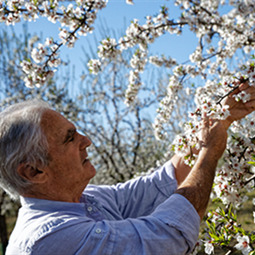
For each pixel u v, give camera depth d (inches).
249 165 69.1
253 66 63.2
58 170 52.5
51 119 53.1
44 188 52.9
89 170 56.2
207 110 62.4
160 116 117.3
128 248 47.6
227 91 64.3
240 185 68.2
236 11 122.6
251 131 70.5
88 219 51.6
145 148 301.4
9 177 52.3
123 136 315.0
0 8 99.1
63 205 52.9
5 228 258.4
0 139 51.5
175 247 48.6
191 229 49.4
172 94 122.2
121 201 66.4
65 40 106.6
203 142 58.4
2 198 265.4
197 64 130.0
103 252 47.3
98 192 64.7
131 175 273.4
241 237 60.7
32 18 101.2
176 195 51.8
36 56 107.0
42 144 50.9
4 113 54.4
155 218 49.8
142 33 121.7
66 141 53.4
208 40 139.2
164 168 69.4
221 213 66.3
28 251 48.1
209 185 53.6
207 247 64.2
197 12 131.8
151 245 47.6
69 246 47.5
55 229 48.1
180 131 272.2
